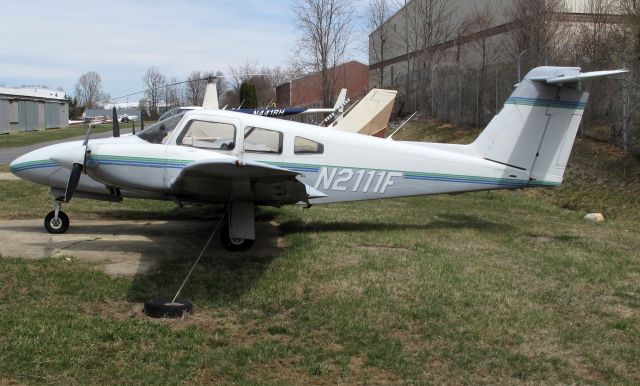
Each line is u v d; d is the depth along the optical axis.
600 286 6.04
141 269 6.13
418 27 33.00
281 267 6.32
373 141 8.28
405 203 11.52
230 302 5.23
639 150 12.17
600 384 3.94
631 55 13.96
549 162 8.50
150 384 3.73
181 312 4.86
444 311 5.12
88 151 6.78
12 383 3.63
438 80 24.94
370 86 44.12
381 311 5.09
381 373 4.02
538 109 8.38
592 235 8.66
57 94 52.94
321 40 28.81
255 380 3.86
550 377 4.02
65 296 5.19
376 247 7.51
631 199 11.05
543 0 20.62
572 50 17.25
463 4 30.38
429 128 23.48
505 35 24.41
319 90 36.62
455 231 8.68
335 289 5.61
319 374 3.98
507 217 10.17
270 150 7.86
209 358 4.13
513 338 4.62
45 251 6.80
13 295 5.13
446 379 3.96
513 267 6.65
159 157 6.86
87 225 8.58
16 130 42.72
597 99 13.99
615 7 17.89
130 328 4.53
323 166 8.05
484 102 19.92
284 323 4.82
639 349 4.50
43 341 4.20
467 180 8.43
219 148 7.63
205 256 6.79
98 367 3.92
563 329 4.84
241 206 7.08
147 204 10.40
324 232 8.33
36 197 10.83
